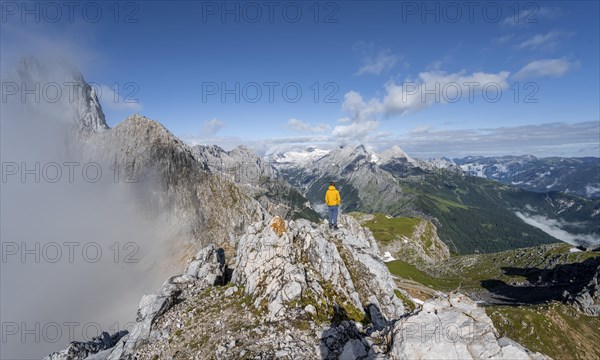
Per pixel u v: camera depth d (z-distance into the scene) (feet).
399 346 56.03
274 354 82.43
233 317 105.50
